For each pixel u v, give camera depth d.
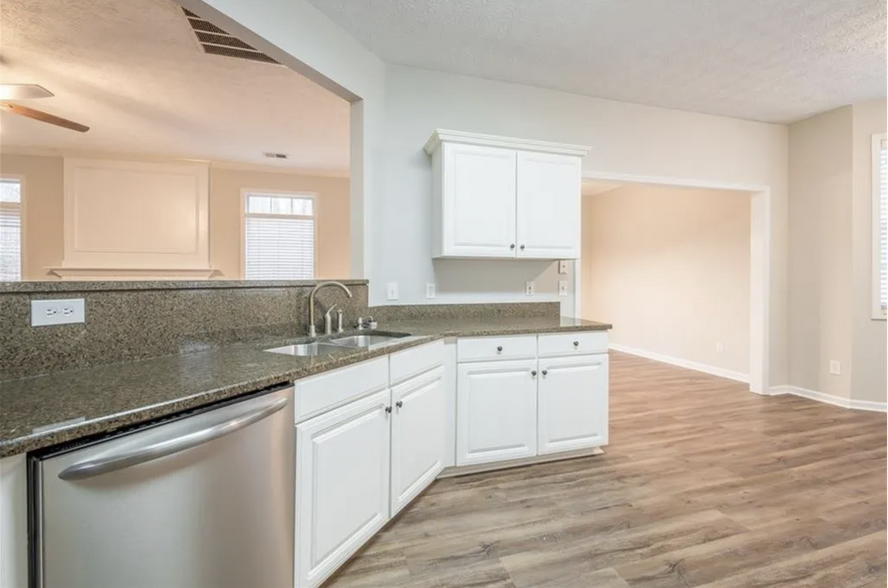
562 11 2.47
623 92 3.52
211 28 2.62
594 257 7.53
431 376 2.33
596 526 2.04
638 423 3.47
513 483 2.47
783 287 4.32
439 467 2.41
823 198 4.04
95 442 0.98
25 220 5.34
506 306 3.31
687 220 5.61
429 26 2.59
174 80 3.37
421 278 3.10
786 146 4.29
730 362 5.02
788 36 2.74
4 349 1.26
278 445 1.40
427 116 3.11
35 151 5.28
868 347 3.81
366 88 2.82
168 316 1.67
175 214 5.71
